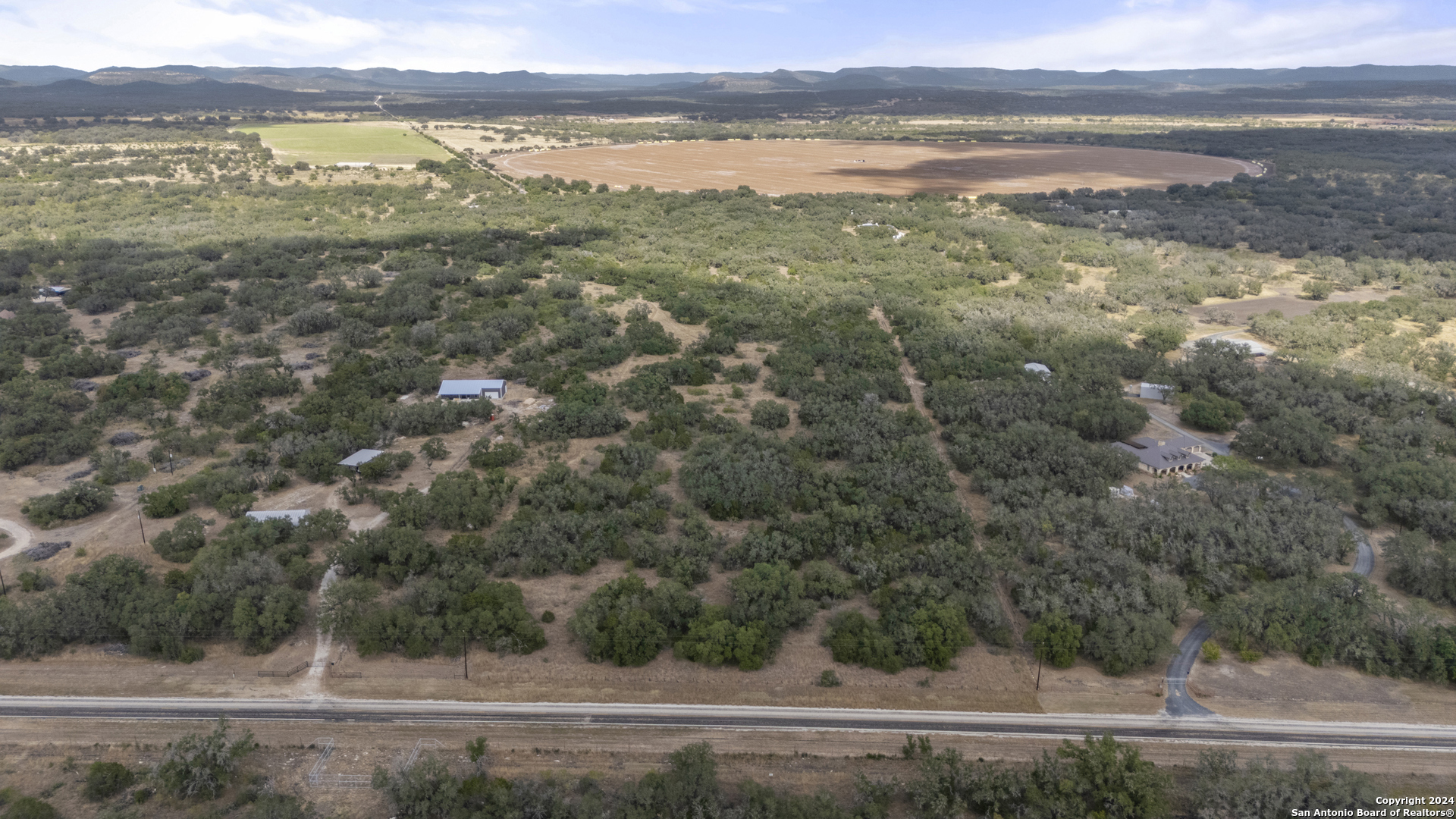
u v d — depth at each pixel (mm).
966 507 104250
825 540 93562
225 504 98562
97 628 76062
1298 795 58969
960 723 69375
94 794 59938
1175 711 71375
